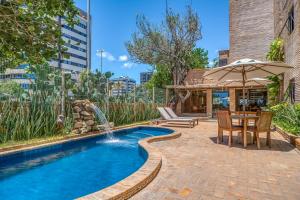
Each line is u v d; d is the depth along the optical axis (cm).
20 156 623
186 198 318
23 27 329
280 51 1361
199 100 2559
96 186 448
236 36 1919
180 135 909
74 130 930
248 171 437
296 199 314
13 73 768
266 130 657
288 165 476
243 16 1891
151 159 480
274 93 1431
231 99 1934
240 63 661
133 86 1534
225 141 768
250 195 327
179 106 2233
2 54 387
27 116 786
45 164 607
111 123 1145
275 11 1609
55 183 463
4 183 466
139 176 372
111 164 609
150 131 1230
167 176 410
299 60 922
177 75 2316
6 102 738
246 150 624
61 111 915
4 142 706
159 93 1961
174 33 2219
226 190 345
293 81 1033
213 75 801
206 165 478
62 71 946
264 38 1784
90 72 1138
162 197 321
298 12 929
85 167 582
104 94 1218
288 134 747
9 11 321
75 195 403
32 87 821
